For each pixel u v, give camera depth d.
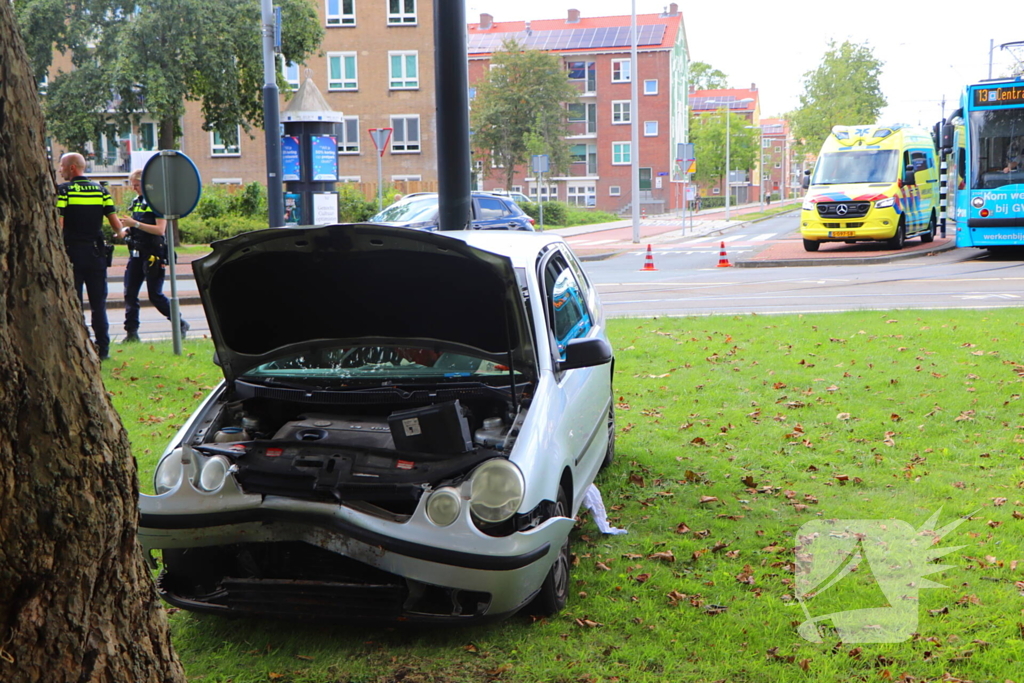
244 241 4.36
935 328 11.33
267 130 19.98
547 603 4.32
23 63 2.32
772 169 127.81
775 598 4.50
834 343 10.87
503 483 3.97
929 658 3.89
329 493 3.99
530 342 4.52
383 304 4.64
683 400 8.55
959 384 8.57
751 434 7.38
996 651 3.89
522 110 61.53
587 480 5.31
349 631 4.32
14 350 2.26
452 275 4.40
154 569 4.54
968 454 6.63
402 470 4.07
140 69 31.06
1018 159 20.72
